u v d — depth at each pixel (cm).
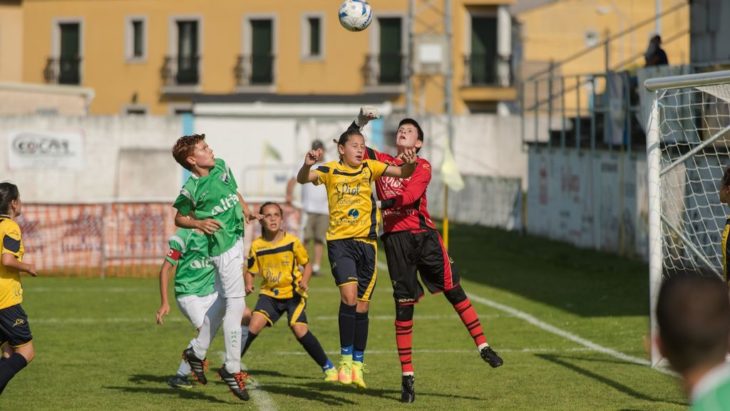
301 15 11700
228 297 1961
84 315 3350
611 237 5012
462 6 11338
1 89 8944
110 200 4494
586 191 5347
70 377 2316
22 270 1906
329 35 11631
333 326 3114
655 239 2316
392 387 2205
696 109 3089
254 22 11906
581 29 11694
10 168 8731
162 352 2672
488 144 9738
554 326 3083
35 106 9175
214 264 1959
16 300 1927
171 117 9112
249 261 2166
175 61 12075
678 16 11319
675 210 3159
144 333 2989
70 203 4478
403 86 11369
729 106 2984
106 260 4500
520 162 9769
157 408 1981
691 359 736
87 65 12350
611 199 4991
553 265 4834
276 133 9350
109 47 12288
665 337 745
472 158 9725
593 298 3691
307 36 11738
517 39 11644
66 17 12375
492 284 4166
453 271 2053
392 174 1984
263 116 9325
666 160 3119
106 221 4494
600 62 11619
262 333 2992
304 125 9375
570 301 3628
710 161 3269
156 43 12131
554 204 5894
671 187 3153
